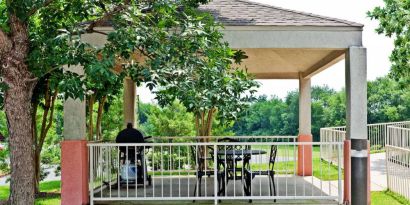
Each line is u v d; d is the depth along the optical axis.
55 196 10.94
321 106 31.95
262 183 10.35
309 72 11.49
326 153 16.12
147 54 6.23
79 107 7.96
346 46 8.27
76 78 5.68
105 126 16.31
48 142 14.28
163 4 6.07
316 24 8.24
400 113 30.12
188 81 6.01
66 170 7.91
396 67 13.05
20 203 6.13
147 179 9.98
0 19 8.35
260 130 32.09
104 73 5.61
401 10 12.09
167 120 19.12
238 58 7.36
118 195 8.11
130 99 11.86
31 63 6.05
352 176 8.12
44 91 10.52
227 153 8.37
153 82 5.82
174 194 8.91
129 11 6.18
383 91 31.28
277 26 8.24
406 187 9.53
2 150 12.55
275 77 12.76
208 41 6.26
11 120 6.12
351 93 8.19
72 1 6.29
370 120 31.44
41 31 6.38
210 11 9.02
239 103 5.89
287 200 8.39
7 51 6.04
